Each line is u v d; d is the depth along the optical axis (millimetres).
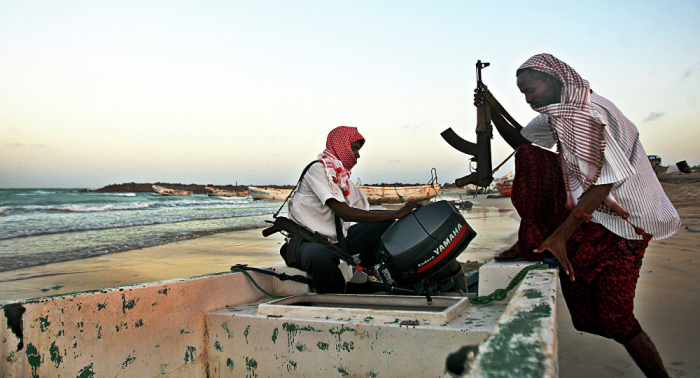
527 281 1446
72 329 1701
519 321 821
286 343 1971
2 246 9523
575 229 1942
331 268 2555
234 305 2420
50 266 7043
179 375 2061
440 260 2338
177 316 2082
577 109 1930
